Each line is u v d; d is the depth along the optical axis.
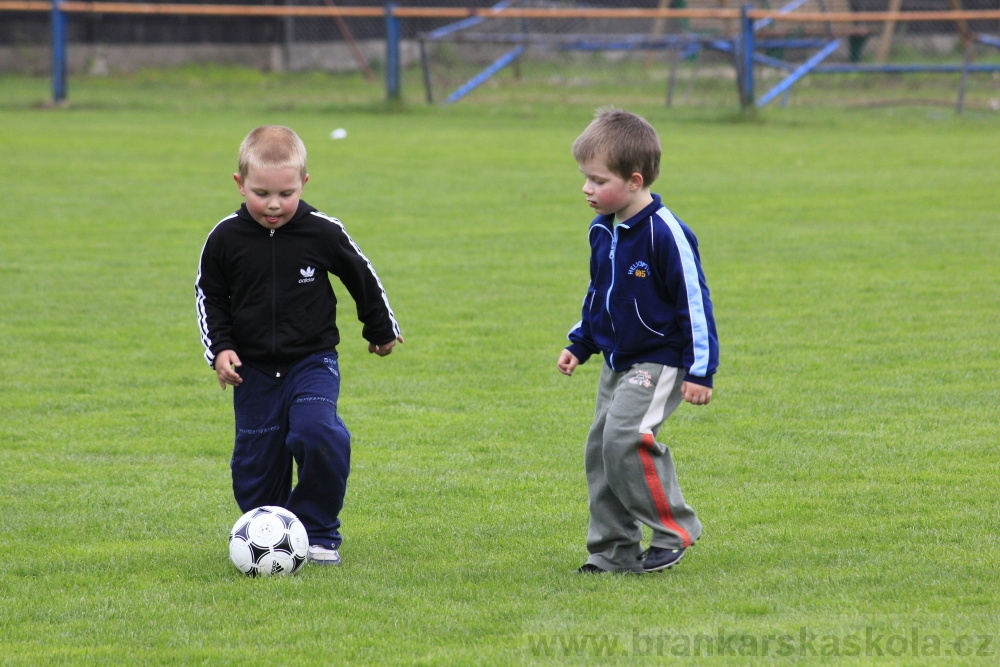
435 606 13.27
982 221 42.53
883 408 22.17
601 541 14.55
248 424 14.93
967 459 19.25
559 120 78.94
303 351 14.76
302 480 14.63
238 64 107.25
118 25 102.31
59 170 54.38
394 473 18.86
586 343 15.02
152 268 35.25
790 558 14.88
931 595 13.43
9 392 23.42
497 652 11.86
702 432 20.86
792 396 22.95
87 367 25.25
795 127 75.12
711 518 16.59
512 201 47.94
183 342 27.41
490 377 24.64
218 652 11.99
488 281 33.78
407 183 52.38
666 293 14.02
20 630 12.67
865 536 15.72
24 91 89.56
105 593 13.83
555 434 20.95
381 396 23.34
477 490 18.05
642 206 14.08
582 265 36.03
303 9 81.19
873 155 61.38
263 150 14.05
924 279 33.47
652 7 105.25
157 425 21.48
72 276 34.06
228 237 14.60
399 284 33.34
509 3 102.88
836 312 29.81
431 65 101.62
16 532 16.17
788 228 41.78
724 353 26.19
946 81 93.12
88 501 17.52
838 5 95.94
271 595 13.68
